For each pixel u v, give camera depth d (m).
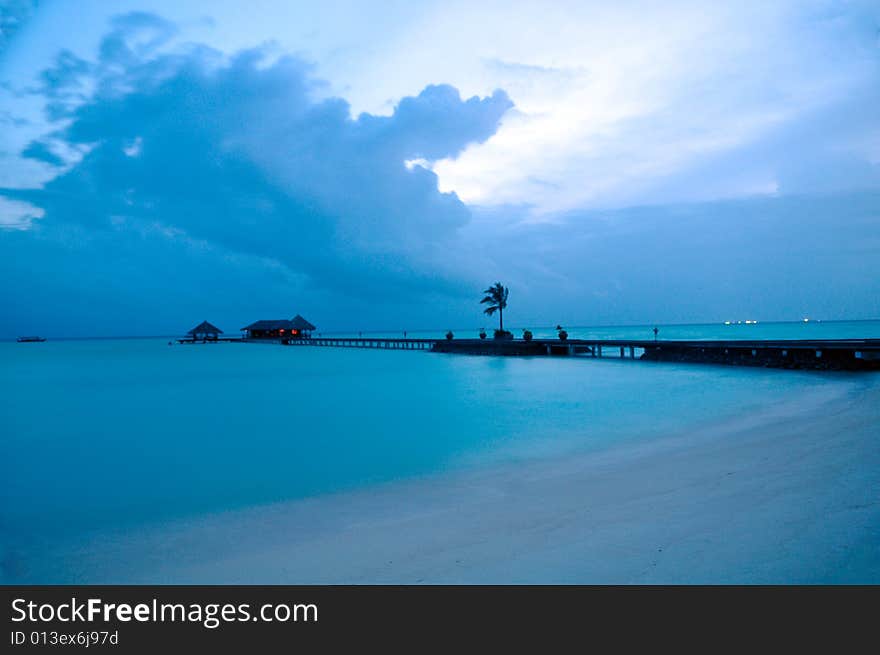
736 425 13.65
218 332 130.38
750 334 113.62
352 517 8.09
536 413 18.11
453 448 13.16
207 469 12.26
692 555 5.33
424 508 8.28
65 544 7.50
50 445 15.40
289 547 6.89
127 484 11.10
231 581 5.88
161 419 19.69
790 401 17.42
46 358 71.88
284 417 19.58
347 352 77.06
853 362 26.69
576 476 9.58
